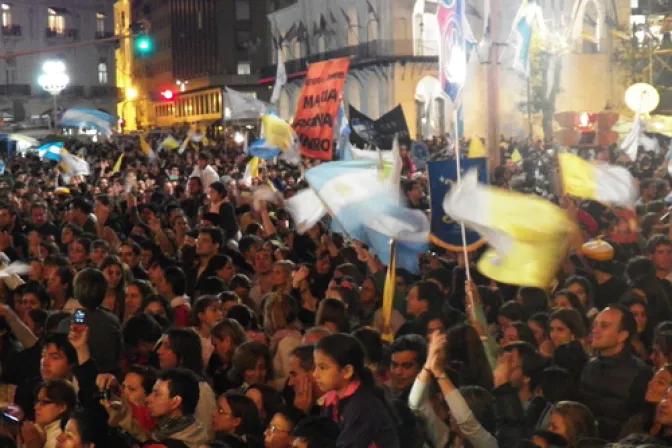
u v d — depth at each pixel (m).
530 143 35.78
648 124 29.97
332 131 13.34
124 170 26.86
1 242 12.27
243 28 91.44
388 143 17.12
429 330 6.78
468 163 8.58
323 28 63.44
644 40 45.72
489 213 6.08
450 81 8.98
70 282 9.33
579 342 6.74
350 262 10.37
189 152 35.34
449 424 5.68
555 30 48.62
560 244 6.06
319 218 11.49
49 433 5.92
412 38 54.78
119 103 98.12
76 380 6.58
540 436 5.29
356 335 6.41
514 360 6.18
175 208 14.61
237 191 17.09
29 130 57.72
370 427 4.96
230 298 8.30
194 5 94.81
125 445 5.79
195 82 92.94
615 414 6.13
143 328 7.46
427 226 8.37
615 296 8.62
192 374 5.81
